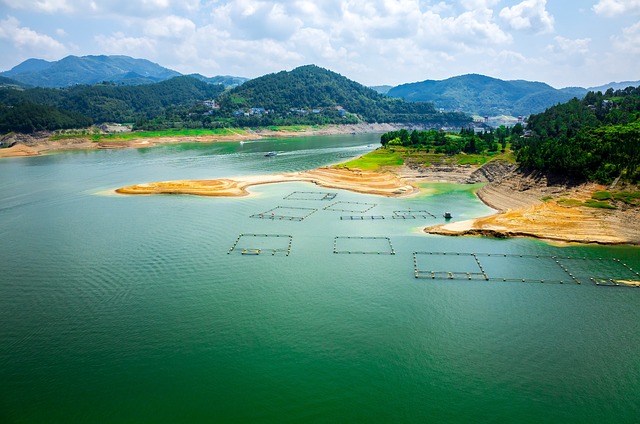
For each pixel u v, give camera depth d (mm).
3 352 68188
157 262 102250
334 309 80188
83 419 55500
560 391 59656
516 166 178000
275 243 115312
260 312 79125
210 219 138125
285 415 55906
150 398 58812
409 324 75250
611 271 96312
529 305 81688
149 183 188000
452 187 187500
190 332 73125
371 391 59875
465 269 97875
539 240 115500
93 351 68375
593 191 132125
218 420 55188
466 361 65750
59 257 105500
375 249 110938
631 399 58312
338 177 198875
